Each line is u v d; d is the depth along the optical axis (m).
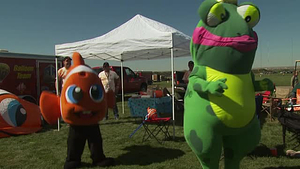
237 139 3.23
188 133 3.24
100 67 14.34
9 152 5.53
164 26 7.01
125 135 6.78
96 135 4.50
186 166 4.51
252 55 3.00
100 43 6.75
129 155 5.17
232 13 3.10
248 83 3.12
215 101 3.00
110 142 6.14
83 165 4.61
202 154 3.17
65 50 7.42
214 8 2.95
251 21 3.12
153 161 4.80
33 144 6.12
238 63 2.96
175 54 9.73
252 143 3.22
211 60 3.04
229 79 3.00
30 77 9.37
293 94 7.91
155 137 6.10
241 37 2.90
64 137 6.74
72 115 4.07
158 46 5.94
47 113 4.34
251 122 3.12
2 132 6.70
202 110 3.07
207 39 3.05
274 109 8.23
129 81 15.62
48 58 10.06
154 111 6.20
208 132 3.07
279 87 19.75
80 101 4.01
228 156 3.39
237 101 2.98
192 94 3.25
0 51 9.06
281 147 5.39
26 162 4.93
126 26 7.03
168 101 7.59
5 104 7.05
